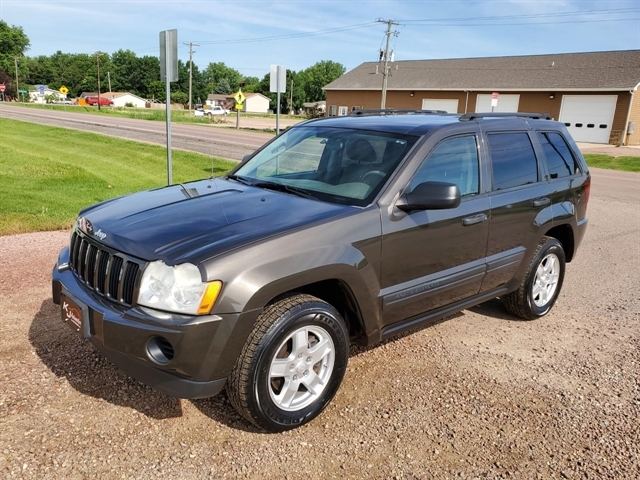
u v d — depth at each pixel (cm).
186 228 314
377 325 363
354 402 356
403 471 292
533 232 478
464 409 354
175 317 279
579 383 397
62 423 314
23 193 945
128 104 12075
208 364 285
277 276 296
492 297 463
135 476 276
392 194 359
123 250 302
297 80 12875
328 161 407
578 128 3709
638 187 1597
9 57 12350
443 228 386
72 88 15250
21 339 412
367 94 4941
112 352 299
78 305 312
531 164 484
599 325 512
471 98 4247
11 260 598
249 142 2523
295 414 319
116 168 1395
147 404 338
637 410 363
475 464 300
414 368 407
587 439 328
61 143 2052
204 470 284
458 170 410
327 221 327
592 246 832
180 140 2431
